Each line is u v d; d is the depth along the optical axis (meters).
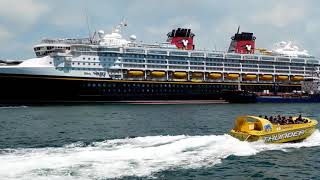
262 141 36.34
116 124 60.47
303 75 163.50
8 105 108.56
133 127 56.19
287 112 90.81
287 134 38.16
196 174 27.56
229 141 35.91
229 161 31.11
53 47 119.94
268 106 117.75
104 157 30.23
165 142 37.09
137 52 127.06
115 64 123.38
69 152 32.75
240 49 161.25
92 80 118.56
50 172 26.00
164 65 132.12
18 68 108.62
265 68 155.12
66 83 114.75
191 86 136.00
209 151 33.19
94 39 126.62
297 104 133.62
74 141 41.69
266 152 34.62
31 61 114.06
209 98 139.50
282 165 30.69
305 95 145.38
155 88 129.38
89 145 37.75
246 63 150.50
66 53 115.62
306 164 31.12
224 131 51.31
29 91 110.31
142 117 73.94
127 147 34.72
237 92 137.00
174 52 133.75
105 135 47.03
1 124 60.25
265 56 154.62
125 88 124.25
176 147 34.00
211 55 141.38
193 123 62.09
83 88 117.38
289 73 160.50
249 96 136.25
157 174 26.86
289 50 167.38
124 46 126.06
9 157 30.47
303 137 39.94
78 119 69.12
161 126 57.53
